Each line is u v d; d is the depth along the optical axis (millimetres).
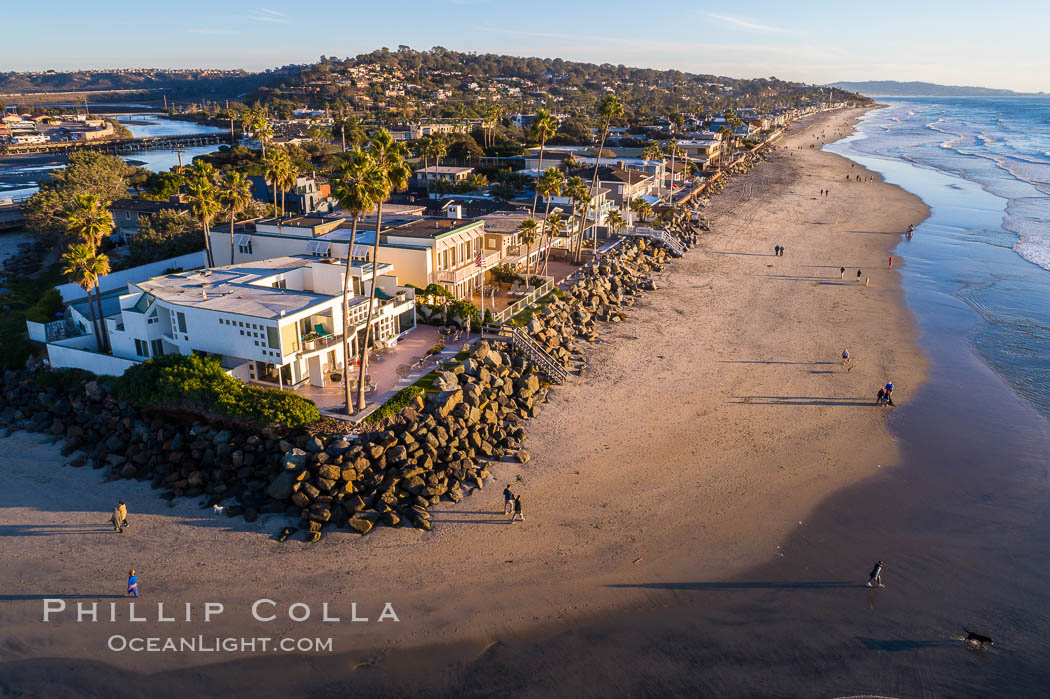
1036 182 165750
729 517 38344
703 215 126062
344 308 43688
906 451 45938
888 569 34312
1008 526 37906
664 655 28609
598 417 49688
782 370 58625
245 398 43469
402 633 29703
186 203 103312
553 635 29641
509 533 36500
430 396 47281
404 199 111562
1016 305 76375
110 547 35594
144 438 44938
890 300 78125
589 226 94250
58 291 65250
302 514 37406
